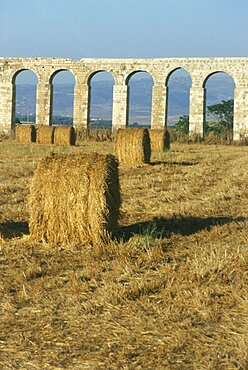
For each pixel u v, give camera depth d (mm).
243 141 49312
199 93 53188
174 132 52781
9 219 12859
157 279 8273
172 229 11734
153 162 27047
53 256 9914
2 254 9977
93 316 7074
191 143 49688
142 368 5828
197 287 7895
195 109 53344
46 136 40906
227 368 5746
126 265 8961
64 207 10523
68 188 10516
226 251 9547
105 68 55438
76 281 8305
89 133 52188
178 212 13367
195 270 8500
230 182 19188
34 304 7527
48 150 32719
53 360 6043
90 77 56000
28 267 9102
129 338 6469
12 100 57594
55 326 6828
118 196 11094
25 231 11750
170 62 53688
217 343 6297
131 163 25969
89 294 7844
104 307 7355
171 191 16953
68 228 10562
